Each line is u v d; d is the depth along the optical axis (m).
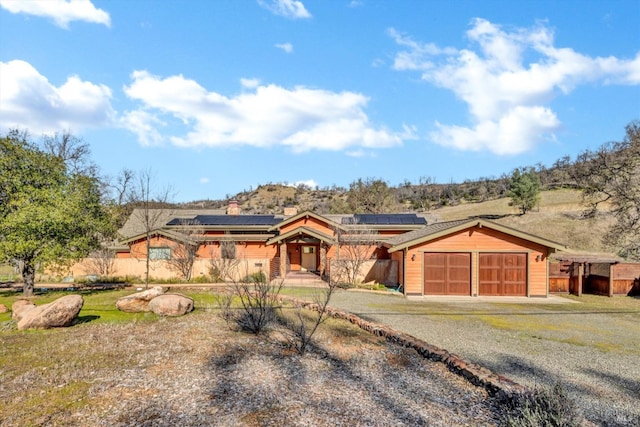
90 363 7.43
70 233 16.53
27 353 8.02
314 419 5.24
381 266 22.58
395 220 28.95
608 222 39.22
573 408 5.18
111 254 24.69
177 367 7.27
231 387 6.32
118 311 13.02
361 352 8.56
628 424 5.52
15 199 15.41
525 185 46.06
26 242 14.78
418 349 8.69
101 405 5.59
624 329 11.69
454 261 19.22
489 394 6.29
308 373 7.11
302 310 13.63
